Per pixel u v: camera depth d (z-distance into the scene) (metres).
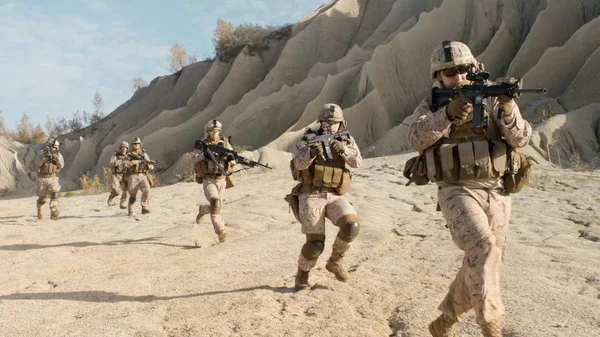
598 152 18.59
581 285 4.77
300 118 30.95
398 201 11.57
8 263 6.92
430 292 4.69
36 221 11.45
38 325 4.19
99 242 8.40
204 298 4.70
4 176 41.56
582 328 3.53
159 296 4.90
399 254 6.50
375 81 30.48
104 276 5.97
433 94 3.08
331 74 35.00
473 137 3.02
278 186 15.25
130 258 7.28
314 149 4.64
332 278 5.30
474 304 2.67
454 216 2.95
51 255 7.31
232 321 3.99
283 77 37.34
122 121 46.25
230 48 41.94
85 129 47.81
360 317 4.12
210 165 7.81
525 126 2.97
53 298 5.01
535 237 7.29
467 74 2.90
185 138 37.78
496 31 29.88
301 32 38.69
